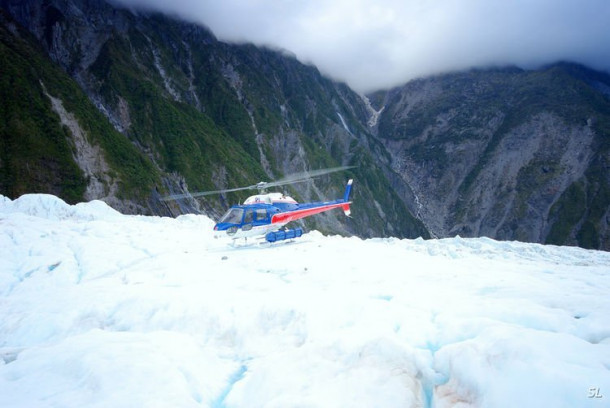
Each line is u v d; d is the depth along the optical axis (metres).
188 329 7.48
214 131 134.50
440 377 5.40
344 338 6.12
